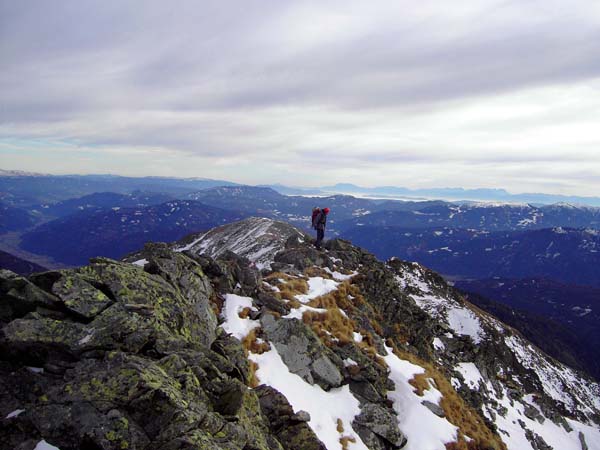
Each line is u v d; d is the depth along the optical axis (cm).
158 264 2466
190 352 1731
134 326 1670
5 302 1673
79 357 1552
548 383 11375
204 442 1245
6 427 1287
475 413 3975
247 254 13950
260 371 2403
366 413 2567
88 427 1238
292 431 2016
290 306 3238
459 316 11331
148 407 1321
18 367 1525
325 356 2756
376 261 5547
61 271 1858
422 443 2642
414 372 3388
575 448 6212
